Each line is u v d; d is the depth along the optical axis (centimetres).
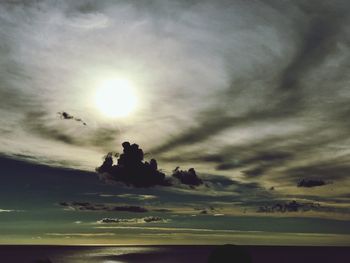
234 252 1237
